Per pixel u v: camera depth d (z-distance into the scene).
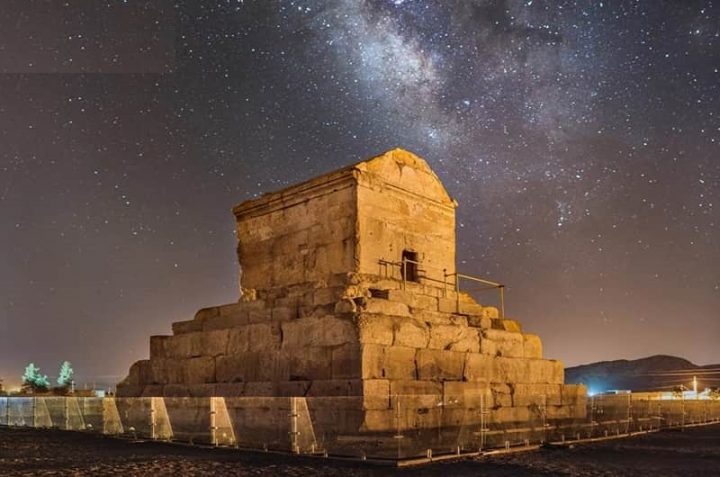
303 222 20.39
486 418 16.36
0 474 11.99
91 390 43.88
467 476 11.65
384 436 14.12
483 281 21.77
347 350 15.85
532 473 12.00
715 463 13.45
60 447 16.56
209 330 20.42
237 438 15.92
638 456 14.71
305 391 16.31
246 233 22.08
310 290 19.12
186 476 11.66
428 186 21.48
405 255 20.31
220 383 18.88
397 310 17.61
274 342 17.86
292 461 13.52
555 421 19.77
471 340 18.86
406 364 16.50
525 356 20.59
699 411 25.62
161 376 20.98
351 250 18.92
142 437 18.59
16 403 25.33
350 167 19.23
